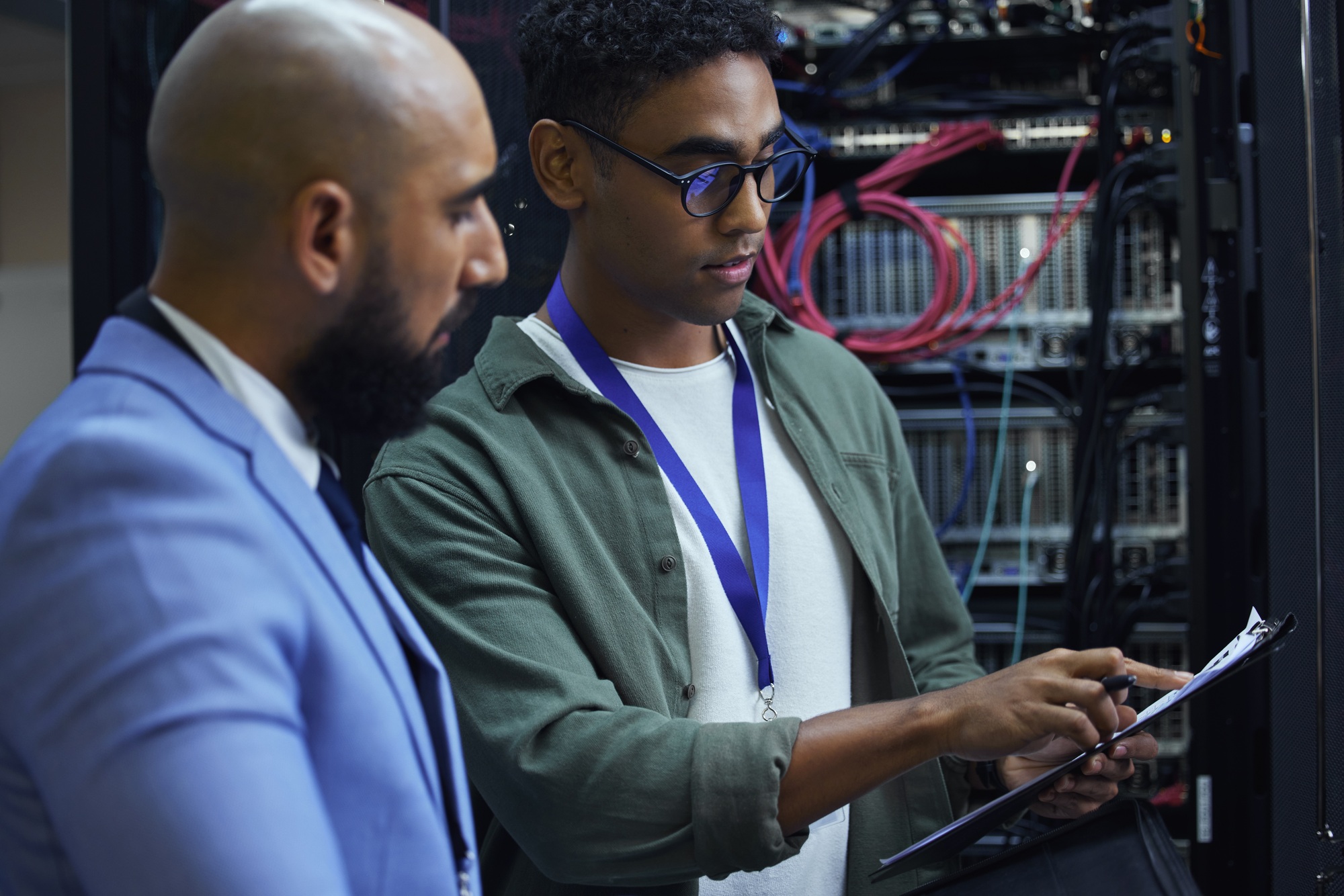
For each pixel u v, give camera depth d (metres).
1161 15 1.65
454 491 0.99
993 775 1.10
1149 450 1.80
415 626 0.70
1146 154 1.66
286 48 0.54
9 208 3.87
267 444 0.56
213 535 0.49
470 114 0.60
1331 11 1.16
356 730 0.55
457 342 1.33
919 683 1.21
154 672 0.45
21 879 0.50
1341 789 1.14
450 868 0.60
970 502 1.88
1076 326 1.84
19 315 3.64
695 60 0.93
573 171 1.01
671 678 1.00
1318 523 1.15
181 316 0.57
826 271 1.92
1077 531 1.74
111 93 1.40
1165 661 1.79
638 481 1.04
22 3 3.12
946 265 1.85
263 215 0.55
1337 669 1.15
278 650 0.49
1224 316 1.54
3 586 0.47
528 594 0.96
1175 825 1.68
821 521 1.12
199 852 0.44
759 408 1.15
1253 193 1.49
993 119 1.88
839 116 1.94
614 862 0.87
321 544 0.57
